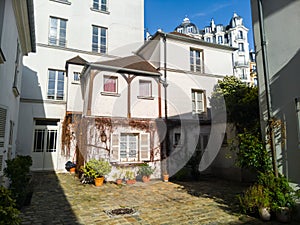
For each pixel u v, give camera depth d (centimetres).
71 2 1312
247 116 816
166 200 610
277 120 470
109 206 552
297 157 433
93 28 1367
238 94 902
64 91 1222
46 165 1130
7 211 258
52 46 1219
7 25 486
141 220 454
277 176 457
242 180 880
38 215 484
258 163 493
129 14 1483
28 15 635
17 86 731
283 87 465
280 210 426
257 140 510
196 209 523
